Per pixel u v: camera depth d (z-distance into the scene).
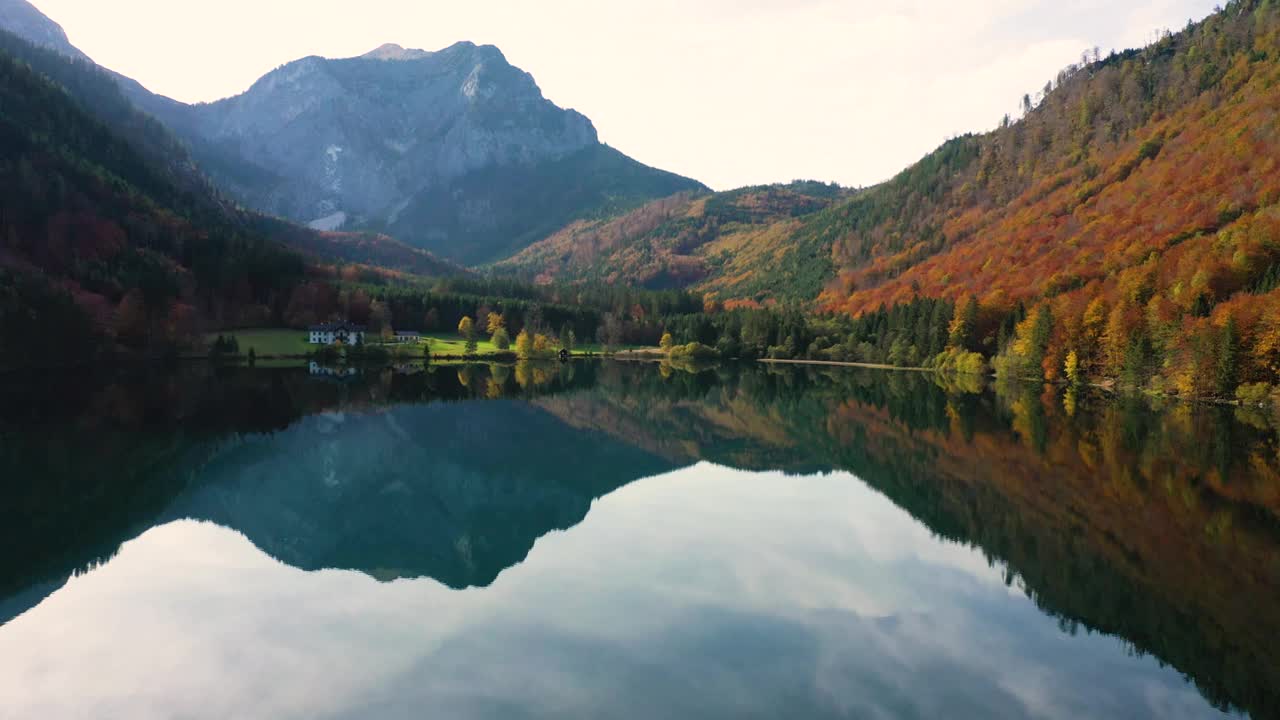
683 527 42.88
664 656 25.88
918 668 24.81
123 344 134.75
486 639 27.27
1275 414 80.31
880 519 43.72
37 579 33.41
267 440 70.38
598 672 24.69
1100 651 25.84
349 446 70.81
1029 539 38.81
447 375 143.75
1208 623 28.08
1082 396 104.50
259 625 28.70
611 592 32.19
